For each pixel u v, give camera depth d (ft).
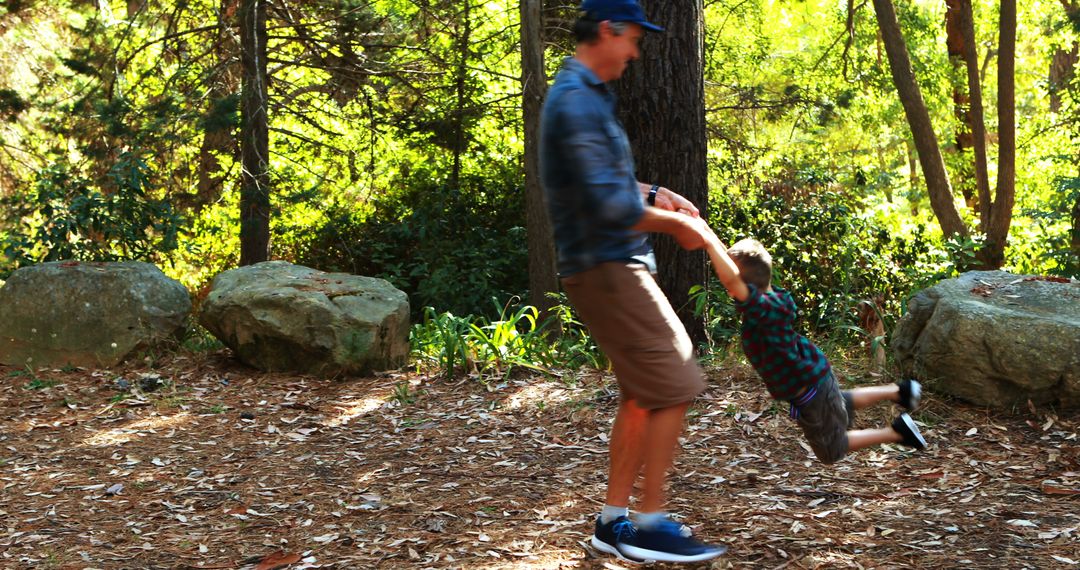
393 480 15.70
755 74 50.14
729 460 16.05
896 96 58.18
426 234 42.57
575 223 10.31
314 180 46.06
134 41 43.70
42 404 20.90
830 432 11.59
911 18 58.29
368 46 43.57
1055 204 45.57
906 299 22.97
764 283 11.75
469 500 14.51
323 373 22.65
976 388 17.98
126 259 29.12
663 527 11.09
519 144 47.26
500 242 42.11
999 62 46.26
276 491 15.30
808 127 48.08
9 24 47.73
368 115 45.09
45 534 13.57
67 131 41.06
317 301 22.70
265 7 40.88
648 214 10.16
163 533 13.55
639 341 10.50
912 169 72.28
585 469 15.90
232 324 23.09
